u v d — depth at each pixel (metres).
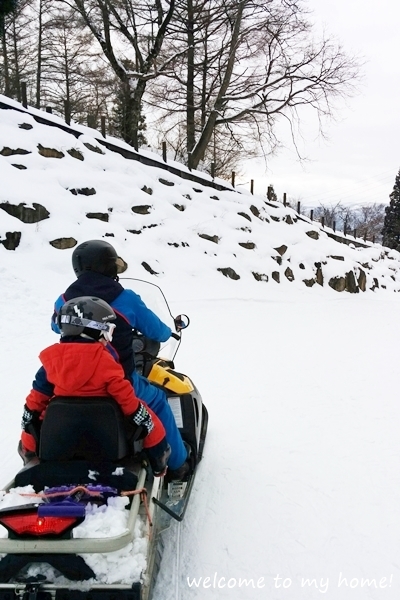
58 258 10.74
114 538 2.12
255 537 3.22
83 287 2.87
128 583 2.16
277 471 4.06
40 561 2.18
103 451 2.45
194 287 12.22
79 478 2.38
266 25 24.06
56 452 2.43
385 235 64.75
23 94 15.77
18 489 2.37
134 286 4.10
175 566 2.95
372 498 3.67
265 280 14.80
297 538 3.22
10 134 13.45
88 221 12.35
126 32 25.12
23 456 2.78
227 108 26.09
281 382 6.32
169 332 3.21
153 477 2.80
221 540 3.19
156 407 3.06
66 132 15.55
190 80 26.97
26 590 2.12
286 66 24.88
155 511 2.91
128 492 2.36
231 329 9.16
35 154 13.38
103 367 2.46
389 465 4.17
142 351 3.41
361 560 3.02
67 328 2.51
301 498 3.67
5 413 5.02
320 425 5.00
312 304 13.05
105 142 16.69
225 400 5.66
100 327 2.50
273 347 8.09
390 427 4.96
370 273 20.56
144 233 13.53
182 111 27.50
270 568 2.95
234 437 4.70
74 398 2.45
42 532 2.12
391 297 19.50
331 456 4.32
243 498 3.66
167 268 12.70
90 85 37.03
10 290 8.96
